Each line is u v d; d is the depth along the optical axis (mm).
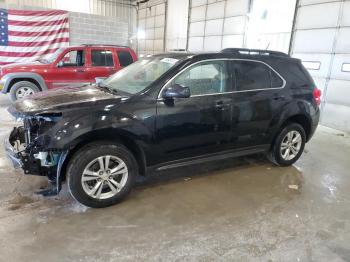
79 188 2715
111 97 2904
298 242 2498
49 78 6945
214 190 3395
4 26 10734
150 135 2941
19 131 3123
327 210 3057
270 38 8461
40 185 3254
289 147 4125
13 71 6762
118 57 7504
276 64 3828
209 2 10812
